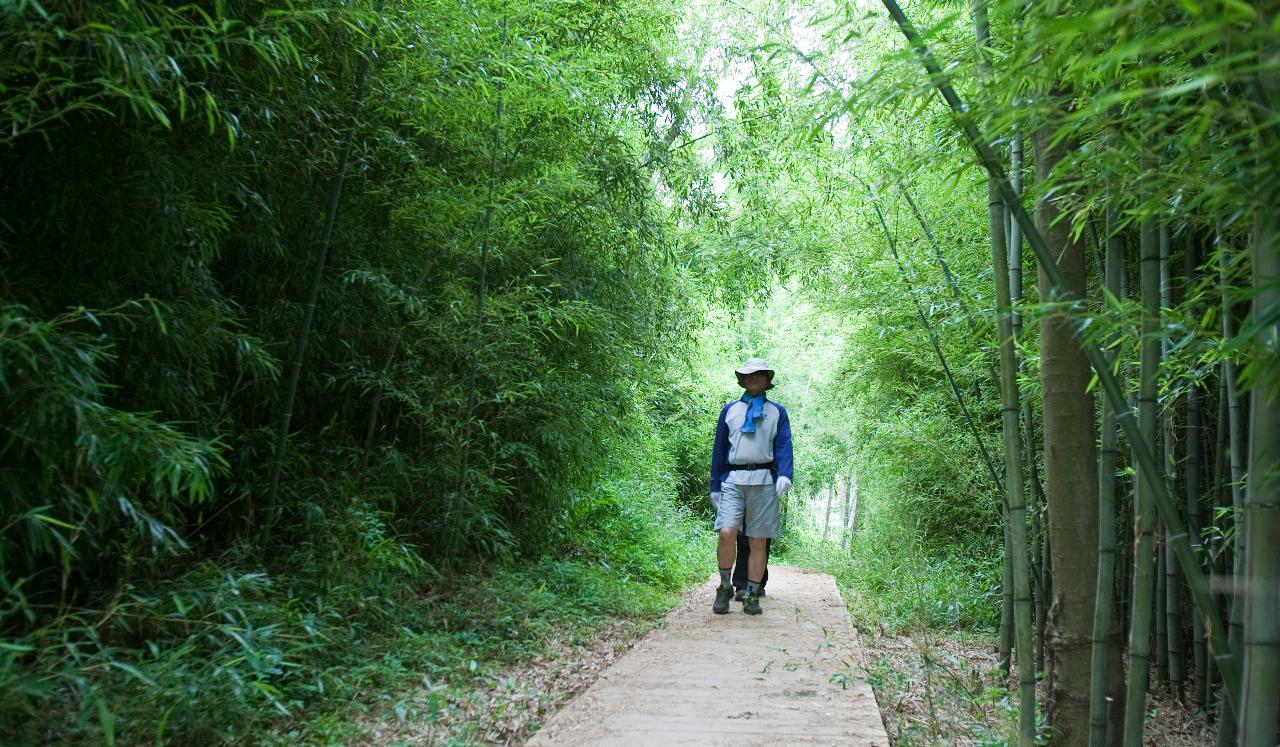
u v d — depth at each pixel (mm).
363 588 3809
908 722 3338
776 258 6695
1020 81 1542
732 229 7789
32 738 2064
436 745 2758
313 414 4520
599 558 7445
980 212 4410
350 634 3459
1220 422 3234
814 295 6852
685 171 7281
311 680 3064
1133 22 1228
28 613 2232
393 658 3459
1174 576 3918
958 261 4484
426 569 4629
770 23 4902
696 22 7043
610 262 6254
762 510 5293
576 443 6117
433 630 4117
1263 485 1314
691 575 8609
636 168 5820
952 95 1903
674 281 7918
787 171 5957
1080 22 1008
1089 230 3090
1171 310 1975
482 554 5629
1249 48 1120
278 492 3918
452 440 4652
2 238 2674
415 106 4113
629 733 2768
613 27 5969
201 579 3021
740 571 5766
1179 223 2221
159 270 2941
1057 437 2529
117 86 2209
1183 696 3869
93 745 2129
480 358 4676
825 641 4367
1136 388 3133
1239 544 2410
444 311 4598
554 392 5730
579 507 7727
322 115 3730
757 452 5293
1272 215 1217
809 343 9336
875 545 8977
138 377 2947
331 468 4242
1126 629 4703
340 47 3471
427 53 3781
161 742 2139
